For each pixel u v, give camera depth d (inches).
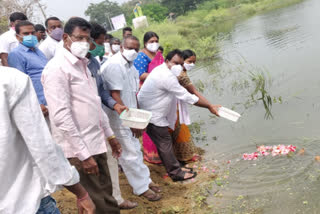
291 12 884.0
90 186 112.0
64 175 72.2
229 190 155.2
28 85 68.2
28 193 69.3
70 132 100.3
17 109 65.7
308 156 169.2
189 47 737.0
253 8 1503.4
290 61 357.4
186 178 171.5
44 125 69.3
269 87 292.7
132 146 146.7
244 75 354.0
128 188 164.7
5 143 64.6
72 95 105.1
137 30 1032.8
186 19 1651.1
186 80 183.5
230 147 199.9
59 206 139.7
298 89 269.7
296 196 140.1
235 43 604.7
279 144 188.5
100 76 136.2
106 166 119.1
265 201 141.2
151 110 167.6
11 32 178.5
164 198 155.8
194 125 247.6
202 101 172.2
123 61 143.9
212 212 140.3
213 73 403.9
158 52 199.6
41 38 213.2
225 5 1891.0
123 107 133.5
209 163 185.6
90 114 108.2
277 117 227.6
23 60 143.3
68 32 102.0
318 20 596.1
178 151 190.7
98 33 124.6
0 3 465.1
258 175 162.9
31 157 70.7
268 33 612.1
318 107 227.1
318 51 368.5
